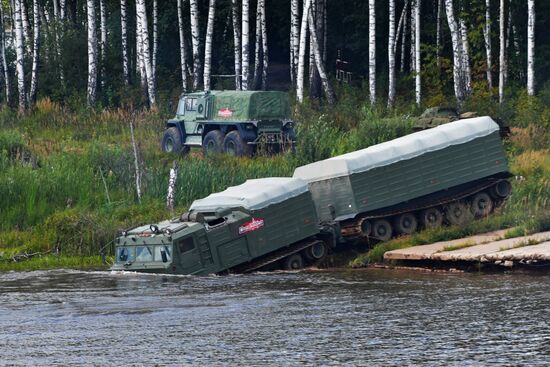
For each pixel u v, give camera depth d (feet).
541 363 161.07
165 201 316.19
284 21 578.25
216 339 180.45
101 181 329.31
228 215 258.16
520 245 249.96
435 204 279.90
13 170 330.95
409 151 278.67
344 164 271.69
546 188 298.15
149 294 226.17
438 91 467.52
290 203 264.11
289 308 205.87
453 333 180.55
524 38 507.71
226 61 573.74
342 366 161.79
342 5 564.71
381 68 559.79
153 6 533.14
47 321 198.90
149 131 413.18
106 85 523.70
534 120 392.47
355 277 244.63
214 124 371.35
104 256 278.67
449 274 243.60
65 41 530.27
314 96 490.49
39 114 441.27
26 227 309.42
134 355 171.01
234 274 255.50
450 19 433.07
